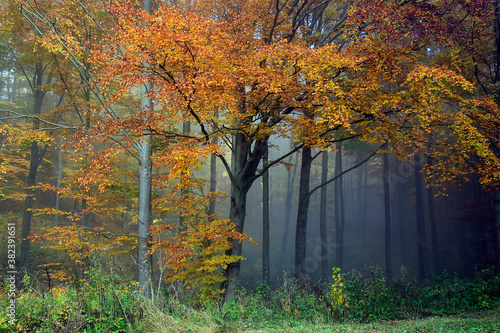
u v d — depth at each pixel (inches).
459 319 308.8
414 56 437.4
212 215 495.5
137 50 301.9
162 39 284.7
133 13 323.6
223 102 356.8
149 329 224.4
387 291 403.9
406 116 419.5
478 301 401.1
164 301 275.4
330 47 359.9
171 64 317.7
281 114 446.3
